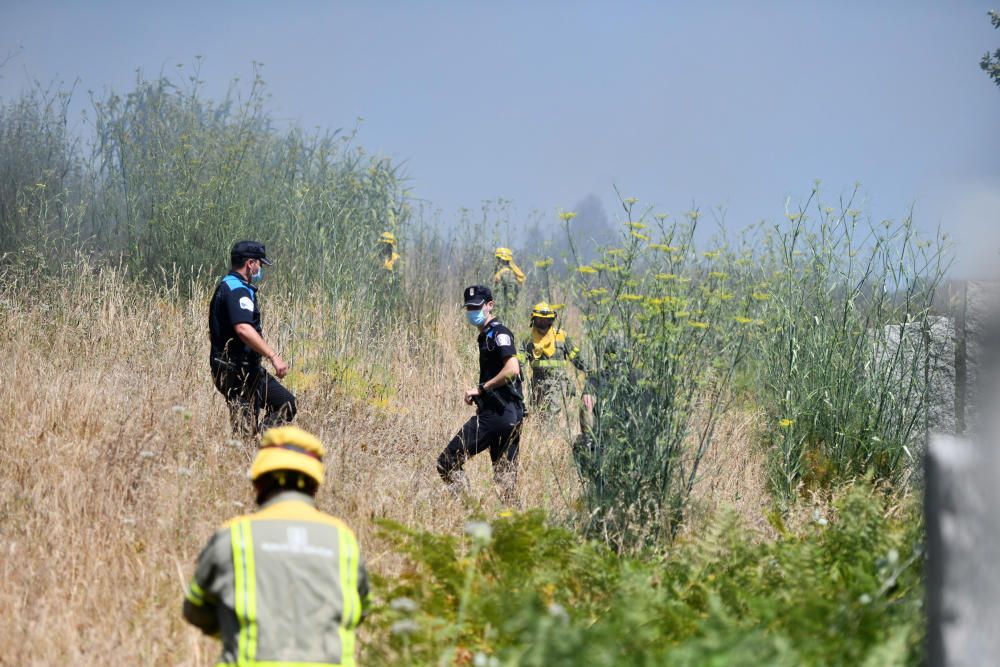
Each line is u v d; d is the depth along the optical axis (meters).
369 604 16.22
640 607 17.33
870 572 20.23
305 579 14.64
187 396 32.72
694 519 26.69
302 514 15.25
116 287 42.22
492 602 17.95
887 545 21.38
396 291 50.38
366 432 32.78
